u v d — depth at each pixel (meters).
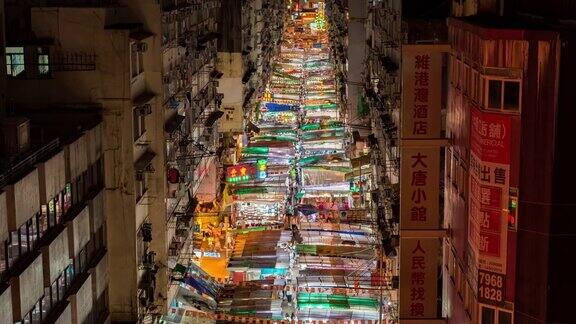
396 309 32.41
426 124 23.39
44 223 22.77
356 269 41.38
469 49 19.84
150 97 33.75
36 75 30.22
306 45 160.12
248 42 75.50
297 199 59.66
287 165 66.94
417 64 23.41
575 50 15.95
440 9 33.31
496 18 20.80
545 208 16.33
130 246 30.83
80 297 25.42
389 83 40.62
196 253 46.53
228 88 65.62
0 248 18.86
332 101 99.50
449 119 23.73
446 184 24.31
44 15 29.98
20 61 30.17
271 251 44.50
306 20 182.75
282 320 36.66
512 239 16.98
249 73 73.00
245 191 57.97
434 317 23.47
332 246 43.94
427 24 30.03
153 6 34.69
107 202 30.59
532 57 16.39
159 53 34.84
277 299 39.34
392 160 36.44
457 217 21.66
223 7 64.69
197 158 46.97
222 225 51.62
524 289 16.84
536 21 19.09
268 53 106.88
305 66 130.88
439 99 23.38
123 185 30.55
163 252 35.53
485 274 17.56
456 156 22.16
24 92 30.28
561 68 15.98
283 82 113.50
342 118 87.44
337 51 104.12
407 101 23.41
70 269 25.33
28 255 21.20
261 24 93.69
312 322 36.62
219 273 44.94
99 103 30.20
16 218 19.55
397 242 31.95
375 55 54.31
